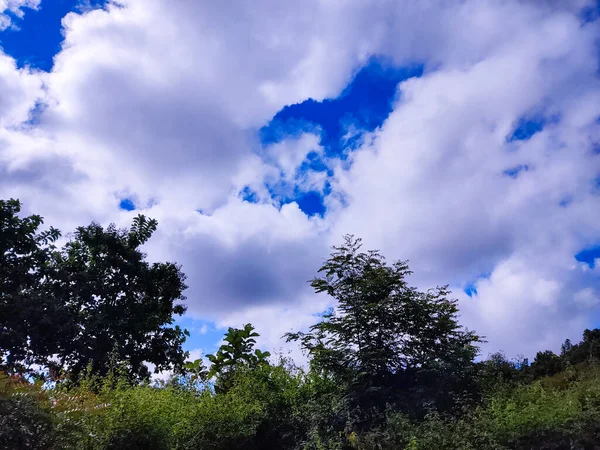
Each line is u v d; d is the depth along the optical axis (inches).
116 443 295.1
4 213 599.8
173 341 739.4
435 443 322.0
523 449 301.1
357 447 371.6
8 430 225.5
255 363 544.1
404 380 428.8
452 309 447.5
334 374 454.3
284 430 440.5
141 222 788.0
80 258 729.0
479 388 400.8
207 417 399.2
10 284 598.9
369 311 439.8
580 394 323.0
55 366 596.4
